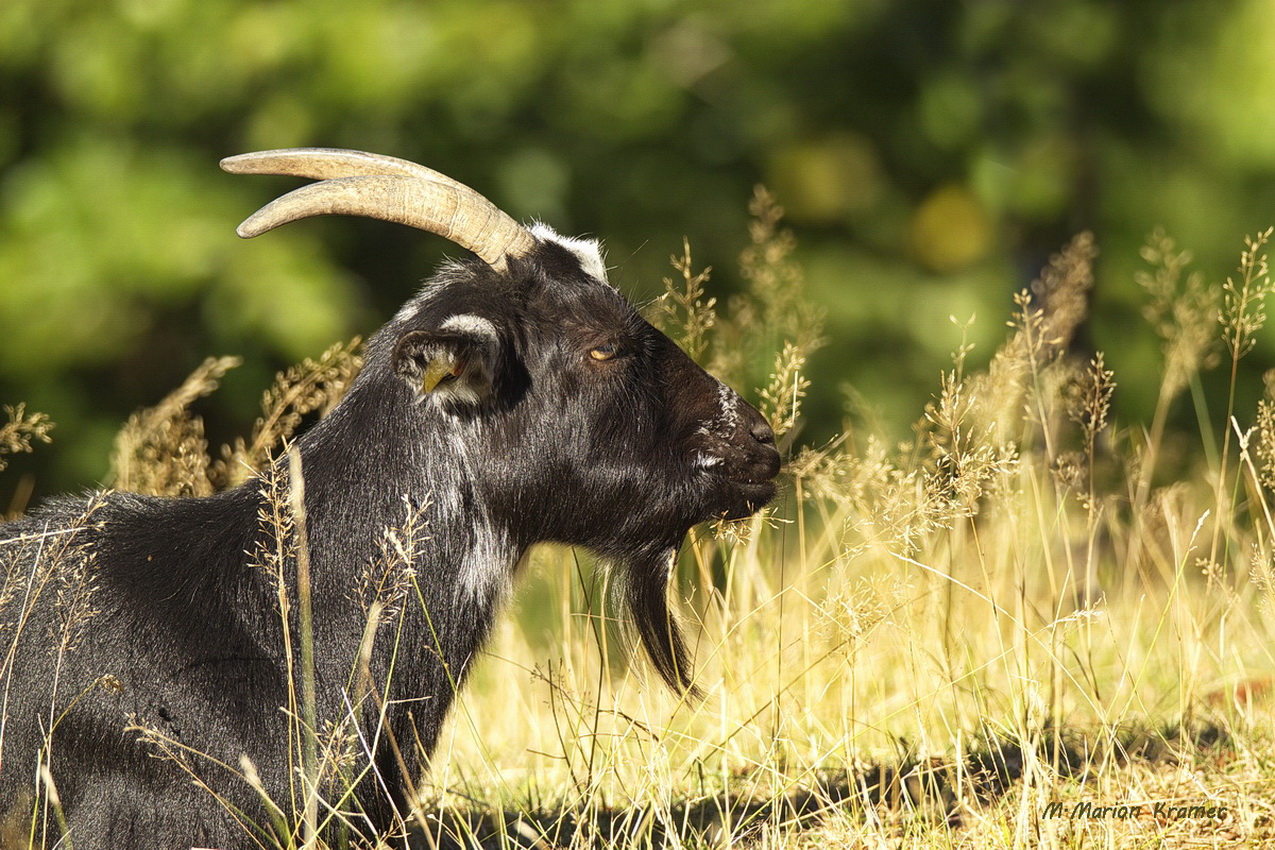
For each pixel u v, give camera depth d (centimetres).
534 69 4938
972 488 1906
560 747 2217
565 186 5097
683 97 5394
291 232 4697
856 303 5419
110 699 1587
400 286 4991
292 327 4466
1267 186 5506
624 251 5284
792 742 2033
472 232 1747
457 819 1745
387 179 1712
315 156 1811
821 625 2053
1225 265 5319
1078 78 5056
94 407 4756
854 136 5581
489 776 2150
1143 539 2644
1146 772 1898
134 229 4497
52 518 1712
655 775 1872
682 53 5453
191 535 1691
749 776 1991
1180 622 2269
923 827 1748
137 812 1587
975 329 5306
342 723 1586
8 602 1634
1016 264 4859
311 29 4647
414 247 4997
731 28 5406
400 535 1678
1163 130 5394
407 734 1681
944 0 5350
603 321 1764
